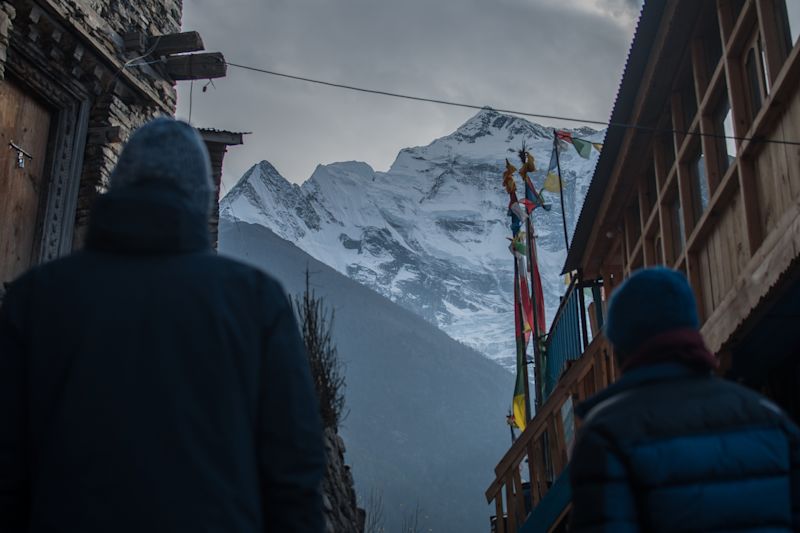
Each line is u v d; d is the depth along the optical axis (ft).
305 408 7.63
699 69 29.86
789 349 26.66
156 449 7.00
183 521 6.86
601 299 47.52
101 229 7.77
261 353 7.68
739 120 25.90
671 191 33.27
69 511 6.87
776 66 23.81
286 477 7.41
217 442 7.17
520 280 60.90
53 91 32.50
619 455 7.67
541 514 30.50
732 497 7.52
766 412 7.98
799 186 22.02
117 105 34.58
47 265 7.91
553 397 33.37
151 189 7.99
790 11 23.11
